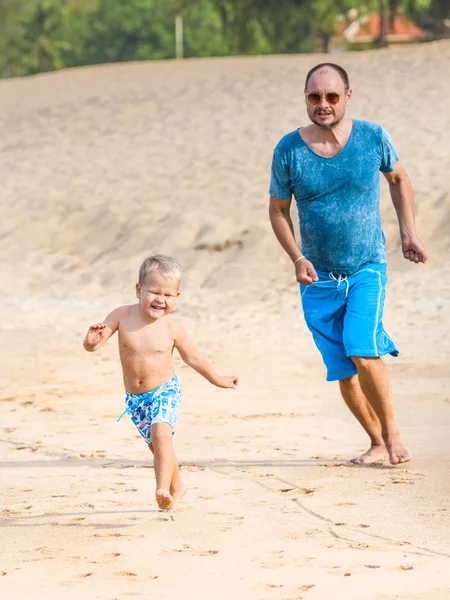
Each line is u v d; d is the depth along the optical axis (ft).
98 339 56.08
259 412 89.04
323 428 82.38
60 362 119.65
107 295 178.29
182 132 264.72
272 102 279.28
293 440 77.87
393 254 179.83
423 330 132.05
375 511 57.06
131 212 214.90
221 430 81.66
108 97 311.27
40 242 209.56
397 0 574.15
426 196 196.75
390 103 261.44
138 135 268.21
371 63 310.04
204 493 61.87
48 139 276.00
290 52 598.75
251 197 213.87
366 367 67.97
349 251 70.03
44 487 64.23
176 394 56.59
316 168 68.95
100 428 83.71
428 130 237.04
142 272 56.44
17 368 115.75
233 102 284.82
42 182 240.73
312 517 56.08
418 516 55.83
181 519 55.88
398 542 51.13
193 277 182.19
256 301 164.45
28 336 139.85
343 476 65.87
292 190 70.49
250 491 62.28
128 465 70.23
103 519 56.24
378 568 47.06
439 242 182.09
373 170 69.21
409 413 86.58
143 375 56.24
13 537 53.06
